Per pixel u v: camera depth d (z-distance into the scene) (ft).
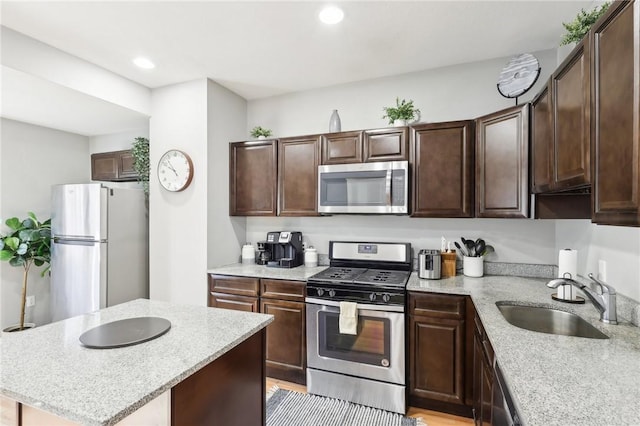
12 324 10.92
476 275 8.02
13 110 9.62
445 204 7.87
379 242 9.29
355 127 9.74
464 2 6.01
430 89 8.95
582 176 3.95
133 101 9.46
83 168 13.23
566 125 4.51
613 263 5.27
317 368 7.82
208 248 9.34
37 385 3.12
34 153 11.59
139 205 10.71
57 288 10.19
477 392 5.98
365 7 6.15
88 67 8.24
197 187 9.40
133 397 2.92
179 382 3.37
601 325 4.55
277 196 9.65
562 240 7.55
